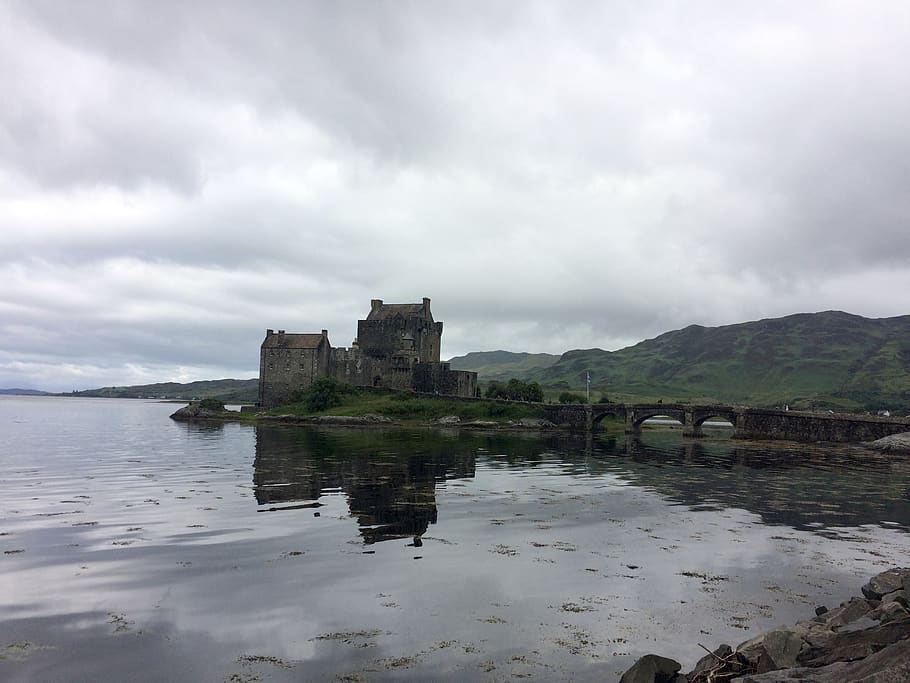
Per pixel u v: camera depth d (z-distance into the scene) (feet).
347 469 195.11
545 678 55.42
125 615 69.31
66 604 72.43
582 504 140.46
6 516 118.73
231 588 78.13
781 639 52.54
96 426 458.91
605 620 69.36
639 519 124.57
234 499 138.10
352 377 576.20
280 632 65.10
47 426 453.17
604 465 226.58
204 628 65.98
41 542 98.94
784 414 387.55
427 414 500.33
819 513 134.92
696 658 59.77
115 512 122.83
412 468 201.26
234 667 57.00
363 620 68.39
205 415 576.20
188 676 55.21
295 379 560.61
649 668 50.19
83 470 190.39
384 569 86.33
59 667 56.70
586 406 488.44
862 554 99.55
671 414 447.42
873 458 271.08
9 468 195.62
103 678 54.70
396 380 572.51
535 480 180.14
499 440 349.82
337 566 87.40
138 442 306.35
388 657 59.36
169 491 148.87
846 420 358.84
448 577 83.41
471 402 520.42
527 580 82.84
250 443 299.58
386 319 593.01
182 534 104.58
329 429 428.56
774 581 84.48
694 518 126.72
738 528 117.60
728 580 84.58
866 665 44.80
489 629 66.28
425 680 54.85
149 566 86.63
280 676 55.36
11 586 78.33
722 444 349.41
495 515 125.49
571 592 78.48
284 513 122.72
